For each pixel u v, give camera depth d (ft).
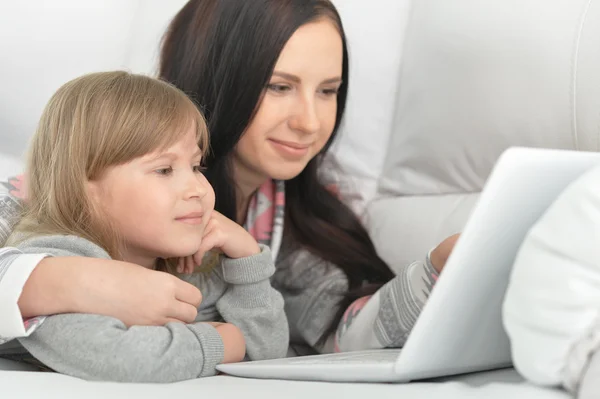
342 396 1.96
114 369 2.40
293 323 4.16
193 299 2.73
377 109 5.12
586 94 3.59
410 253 4.41
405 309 3.32
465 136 4.30
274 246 4.07
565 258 1.75
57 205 2.93
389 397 1.96
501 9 4.06
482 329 2.20
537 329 1.80
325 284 4.12
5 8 4.66
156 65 4.37
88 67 4.88
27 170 3.15
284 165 3.75
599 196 1.70
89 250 2.76
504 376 2.30
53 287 2.50
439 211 4.44
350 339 3.69
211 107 3.70
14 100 4.77
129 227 2.88
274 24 3.57
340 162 5.11
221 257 3.36
